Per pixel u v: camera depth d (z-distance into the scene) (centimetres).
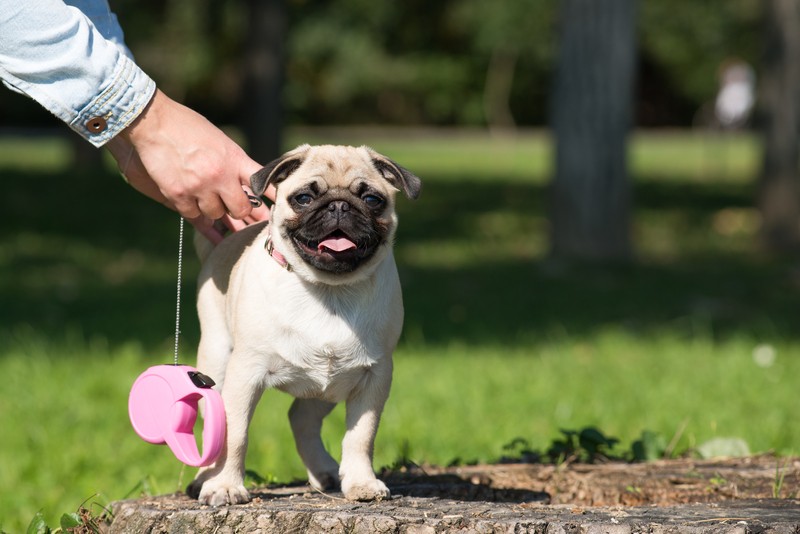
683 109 5078
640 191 2431
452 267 1446
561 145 1418
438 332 1025
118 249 1573
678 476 443
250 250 390
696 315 1139
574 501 425
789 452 568
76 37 347
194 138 370
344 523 336
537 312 1145
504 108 4903
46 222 1780
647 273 1395
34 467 592
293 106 4616
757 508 359
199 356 415
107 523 387
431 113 4878
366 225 358
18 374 806
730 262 1538
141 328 1009
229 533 346
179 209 380
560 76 1416
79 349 901
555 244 1441
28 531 393
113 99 355
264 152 1822
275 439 641
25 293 1203
